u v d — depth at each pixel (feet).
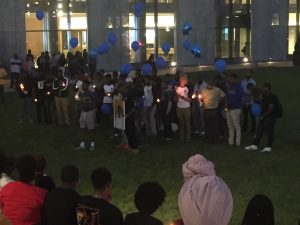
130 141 48.52
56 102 61.52
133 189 37.14
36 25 118.21
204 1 135.33
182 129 53.31
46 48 119.85
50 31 119.96
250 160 45.47
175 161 45.44
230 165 43.73
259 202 17.44
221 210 15.76
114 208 18.61
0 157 23.16
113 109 52.60
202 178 16.28
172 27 135.23
